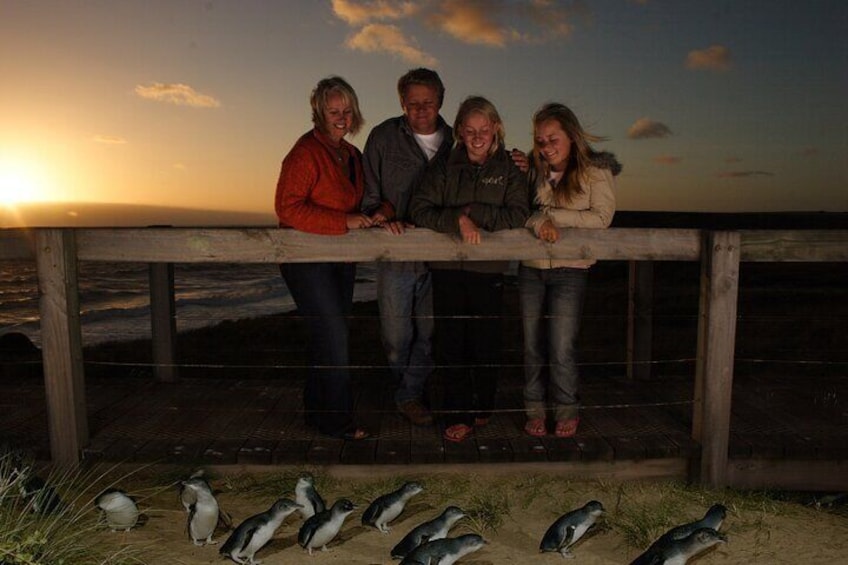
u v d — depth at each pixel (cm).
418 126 478
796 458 485
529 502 443
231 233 459
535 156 477
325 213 451
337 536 395
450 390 486
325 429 489
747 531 410
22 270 6312
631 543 391
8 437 490
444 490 457
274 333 1602
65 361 459
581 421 530
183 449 467
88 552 351
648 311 656
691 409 562
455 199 458
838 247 468
